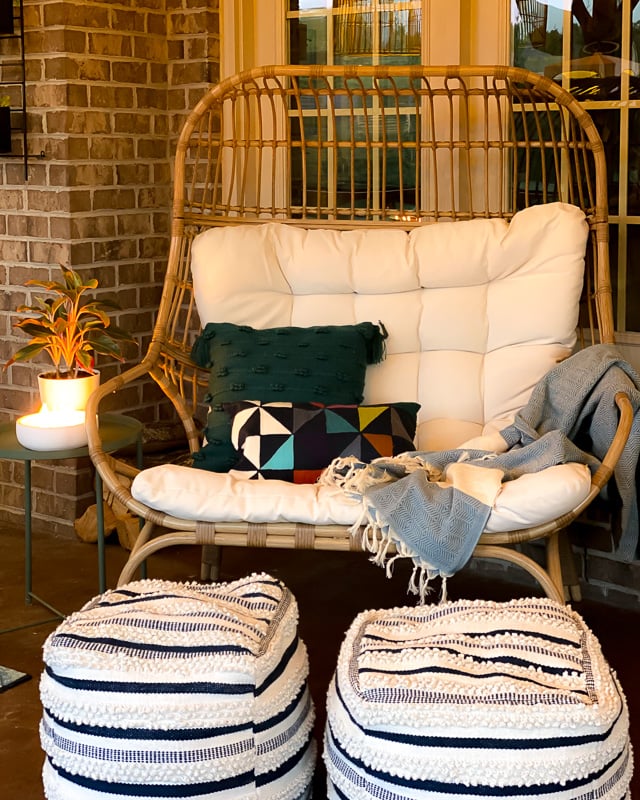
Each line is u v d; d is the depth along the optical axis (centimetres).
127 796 166
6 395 368
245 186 339
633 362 304
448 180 322
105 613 185
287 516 222
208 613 182
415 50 326
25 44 344
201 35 360
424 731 159
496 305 279
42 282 289
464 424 276
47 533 365
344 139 341
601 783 161
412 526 218
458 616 186
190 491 226
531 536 216
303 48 346
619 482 240
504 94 291
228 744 168
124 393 367
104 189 352
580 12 299
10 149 342
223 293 287
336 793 172
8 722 239
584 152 285
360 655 175
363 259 288
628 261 303
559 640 177
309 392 269
